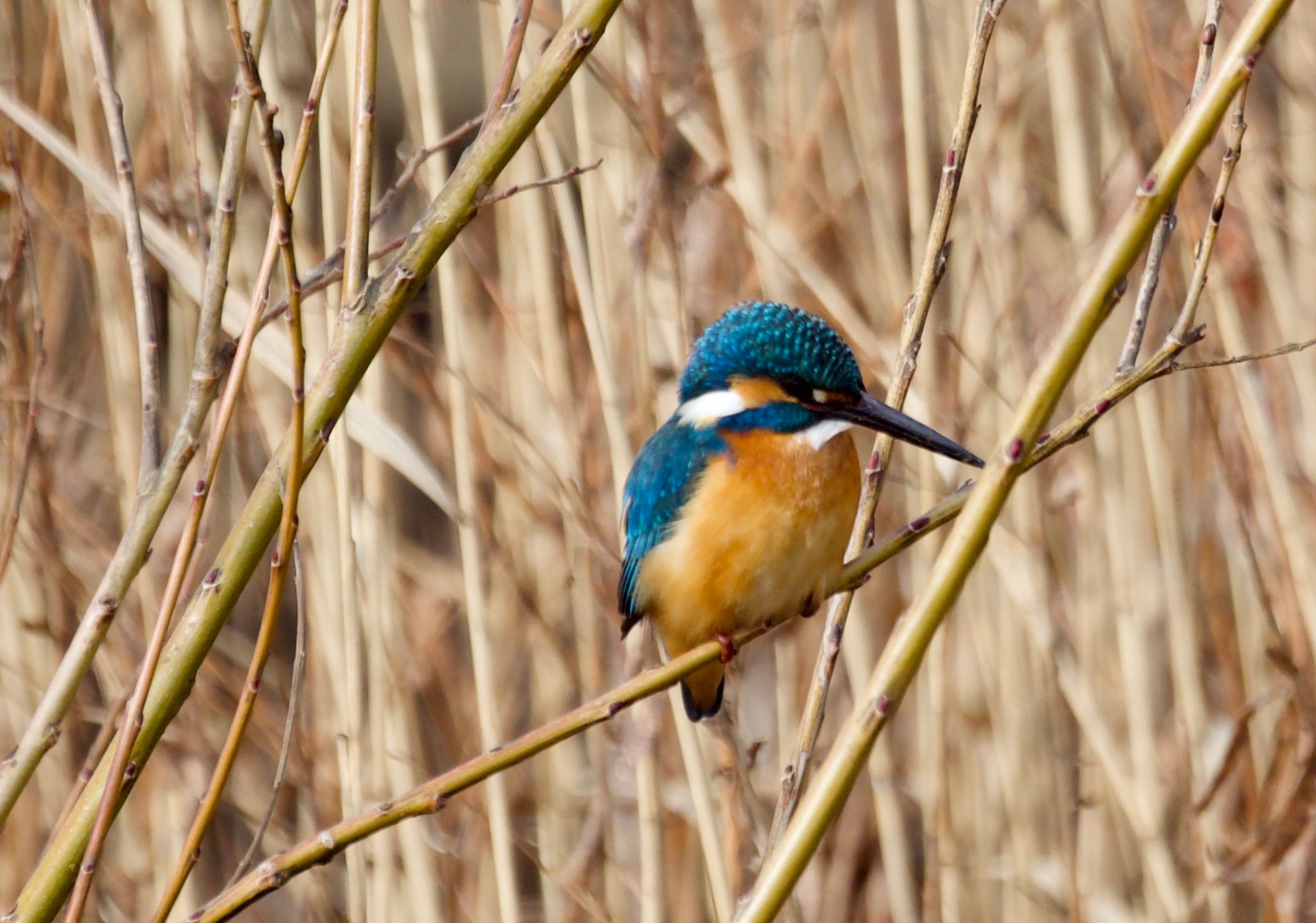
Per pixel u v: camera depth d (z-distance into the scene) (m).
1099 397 5.93
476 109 14.39
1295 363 10.86
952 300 11.55
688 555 7.41
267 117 4.65
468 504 9.67
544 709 11.45
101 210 9.77
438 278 10.39
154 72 9.70
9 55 10.43
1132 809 10.47
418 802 5.10
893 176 11.17
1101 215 10.58
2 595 10.54
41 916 5.02
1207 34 5.78
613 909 10.80
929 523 6.78
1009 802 11.05
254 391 10.32
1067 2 10.57
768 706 12.95
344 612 8.98
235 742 4.81
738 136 10.57
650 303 11.04
